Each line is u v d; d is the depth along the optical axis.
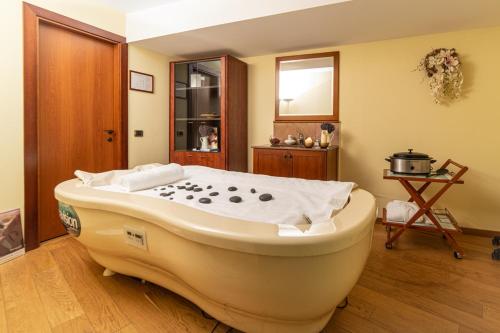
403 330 1.31
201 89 3.49
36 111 2.23
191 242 1.01
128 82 3.03
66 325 1.32
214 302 1.15
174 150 3.47
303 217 1.13
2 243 2.00
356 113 3.02
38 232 2.25
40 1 2.22
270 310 0.98
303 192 1.46
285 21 2.40
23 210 2.16
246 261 0.91
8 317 1.37
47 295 1.55
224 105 3.15
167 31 2.73
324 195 1.42
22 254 2.10
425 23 2.41
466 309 1.47
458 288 1.67
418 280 1.76
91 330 1.29
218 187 1.61
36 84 2.21
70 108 2.55
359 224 0.99
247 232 0.91
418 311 1.45
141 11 2.86
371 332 1.30
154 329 1.30
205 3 2.53
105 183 1.70
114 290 1.60
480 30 2.52
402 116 2.83
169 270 1.28
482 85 2.54
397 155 2.25
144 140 3.26
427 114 2.74
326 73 3.12
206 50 3.24
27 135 2.17
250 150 3.58
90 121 2.73
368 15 2.27
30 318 1.37
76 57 2.58
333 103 3.10
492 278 1.78
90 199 1.38
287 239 0.87
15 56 2.09
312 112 3.21
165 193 1.46
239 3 2.38
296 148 2.81
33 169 2.21
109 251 1.49
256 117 3.53
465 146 2.62
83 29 2.55
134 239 1.29
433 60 2.58
